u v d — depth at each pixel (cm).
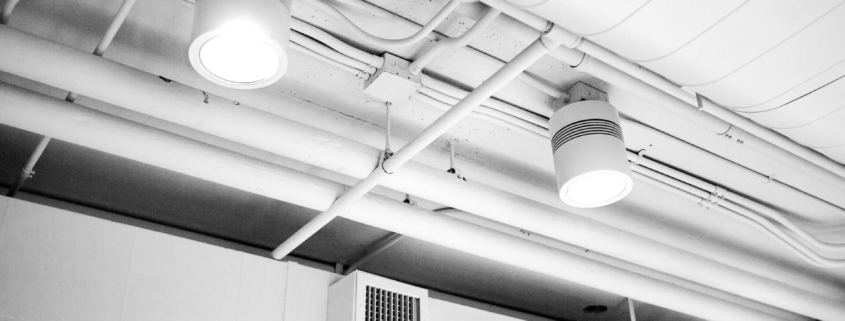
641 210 329
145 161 227
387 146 235
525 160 289
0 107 203
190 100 210
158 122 252
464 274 379
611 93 248
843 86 200
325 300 291
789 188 301
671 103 234
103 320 234
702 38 181
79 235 242
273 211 311
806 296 362
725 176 298
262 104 250
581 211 328
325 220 258
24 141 262
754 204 307
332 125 261
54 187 290
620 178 222
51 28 218
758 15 175
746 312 366
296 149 227
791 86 199
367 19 218
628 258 304
